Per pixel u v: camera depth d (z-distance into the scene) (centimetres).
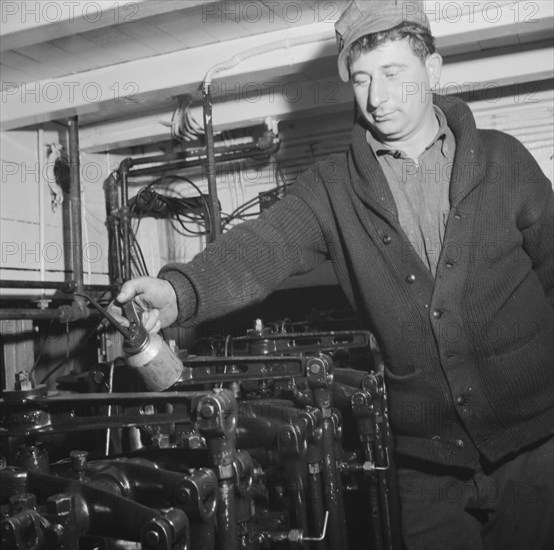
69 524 87
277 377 156
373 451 197
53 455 168
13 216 326
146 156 392
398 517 212
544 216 135
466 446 141
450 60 309
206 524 93
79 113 304
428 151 137
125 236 377
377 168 134
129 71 287
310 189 147
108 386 159
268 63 269
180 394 102
